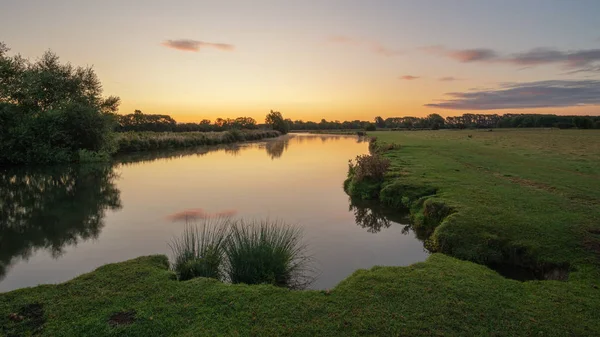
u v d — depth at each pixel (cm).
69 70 2981
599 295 545
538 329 448
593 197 1165
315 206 1373
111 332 434
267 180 1989
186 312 483
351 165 2114
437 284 575
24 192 1647
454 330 443
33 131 2584
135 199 1491
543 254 720
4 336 422
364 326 450
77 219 1185
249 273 656
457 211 985
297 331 439
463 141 4638
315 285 692
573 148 3369
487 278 604
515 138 5403
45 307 493
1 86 2581
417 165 1995
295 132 12700
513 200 1110
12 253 876
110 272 614
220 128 9538
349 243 953
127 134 4141
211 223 1135
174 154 3659
